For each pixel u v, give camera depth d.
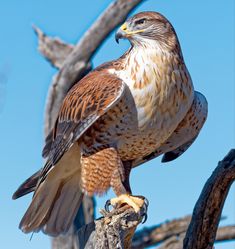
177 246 19.34
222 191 12.91
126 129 14.23
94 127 14.28
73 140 14.27
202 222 13.02
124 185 14.26
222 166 12.88
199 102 14.90
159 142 14.60
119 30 14.34
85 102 14.15
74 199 15.12
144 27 14.23
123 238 12.41
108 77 14.23
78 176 15.04
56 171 14.88
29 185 15.14
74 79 20.56
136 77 14.06
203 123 15.11
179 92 14.23
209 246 13.13
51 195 15.02
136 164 15.32
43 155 15.40
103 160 14.27
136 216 12.62
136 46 14.28
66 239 20.17
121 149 14.48
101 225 12.34
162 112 14.19
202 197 13.02
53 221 15.12
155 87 14.02
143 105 14.09
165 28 14.30
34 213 15.02
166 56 14.16
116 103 13.96
